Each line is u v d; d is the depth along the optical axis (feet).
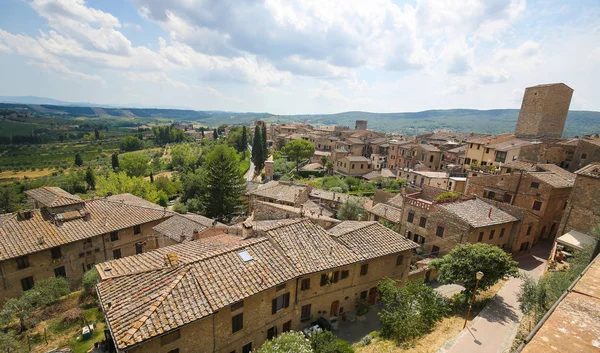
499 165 170.30
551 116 224.74
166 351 57.57
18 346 77.51
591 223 102.37
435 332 75.41
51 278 104.58
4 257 98.32
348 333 84.84
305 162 404.16
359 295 94.58
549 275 74.43
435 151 290.56
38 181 348.18
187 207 241.55
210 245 89.15
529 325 62.59
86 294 101.45
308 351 55.83
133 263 78.54
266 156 416.67
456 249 89.76
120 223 131.23
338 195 200.34
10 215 115.14
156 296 60.13
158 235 127.24
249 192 221.46
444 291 103.04
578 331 12.33
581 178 104.83
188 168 390.83
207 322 62.90
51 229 115.34
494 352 64.95
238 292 66.39
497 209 123.75
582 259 71.67
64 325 87.56
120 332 53.21
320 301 86.33
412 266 115.44
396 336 76.95
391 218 145.07
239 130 586.45
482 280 82.69
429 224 124.06
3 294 100.07
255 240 83.71
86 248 120.47
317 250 86.33
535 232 126.11
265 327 75.00
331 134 533.55
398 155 333.21
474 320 76.84
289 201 177.58
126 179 253.65
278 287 75.92
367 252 91.40
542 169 142.61
